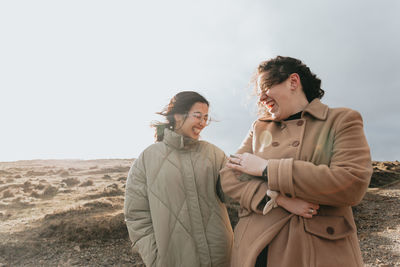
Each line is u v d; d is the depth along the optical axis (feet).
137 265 14.40
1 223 18.56
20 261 14.35
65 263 14.14
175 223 6.27
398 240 17.08
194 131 6.97
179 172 6.61
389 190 32.68
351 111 4.63
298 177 4.26
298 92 5.15
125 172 52.60
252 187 4.89
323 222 4.35
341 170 4.11
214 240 6.47
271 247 4.55
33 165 64.28
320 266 4.06
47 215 19.81
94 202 23.03
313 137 4.65
